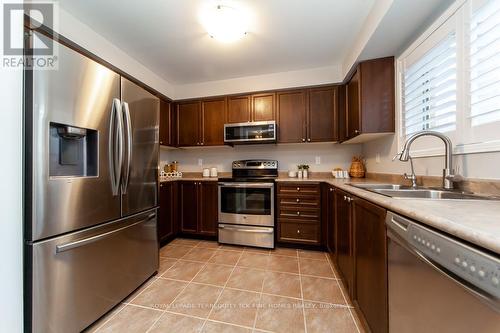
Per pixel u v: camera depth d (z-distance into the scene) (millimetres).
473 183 1222
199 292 1761
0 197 955
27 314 1075
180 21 1912
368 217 1259
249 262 2309
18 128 1026
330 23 1961
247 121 3094
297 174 3195
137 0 1662
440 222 653
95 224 1394
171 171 3562
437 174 1535
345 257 1754
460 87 1313
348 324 1395
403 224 852
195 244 2877
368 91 2146
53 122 1146
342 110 2781
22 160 1053
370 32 1792
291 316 1474
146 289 1804
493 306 467
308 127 2900
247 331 1346
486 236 499
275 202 2734
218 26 1871
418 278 781
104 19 1883
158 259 2074
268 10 1786
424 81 1657
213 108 3240
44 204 1109
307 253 2559
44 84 1103
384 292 1044
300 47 2357
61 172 1271
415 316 798
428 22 1589
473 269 517
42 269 1109
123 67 2412
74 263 1275
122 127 1570
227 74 3031
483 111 1176
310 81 2873
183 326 1390
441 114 1473
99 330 1355
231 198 2848
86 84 1324
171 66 2773
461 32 1295
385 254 1033
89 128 1340
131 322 1427
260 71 2943
